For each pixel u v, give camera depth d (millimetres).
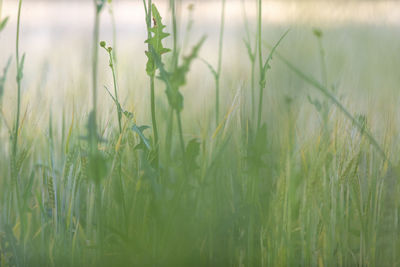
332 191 1123
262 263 1101
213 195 1171
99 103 1212
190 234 1123
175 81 1104
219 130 1204
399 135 1247
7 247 1103
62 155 1243
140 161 1163
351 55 2004
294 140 1236
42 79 1577
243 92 1193
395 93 1397
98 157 975
